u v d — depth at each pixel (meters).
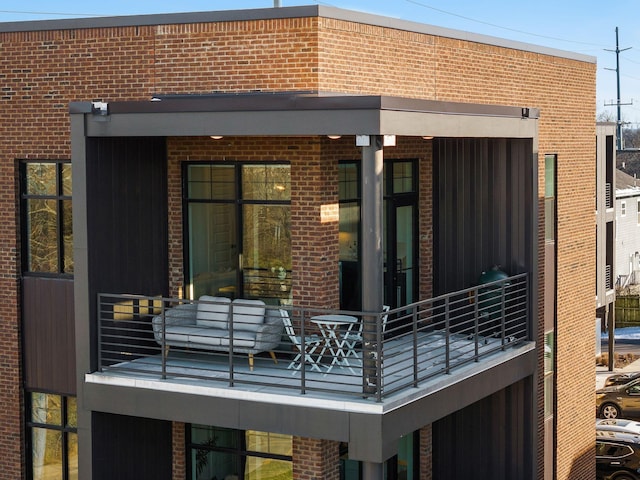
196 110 15.58
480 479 20.58
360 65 17.48
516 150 19.84
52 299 18.83
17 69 18.83
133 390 16.28
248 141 17.47
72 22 18.31
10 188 19.02
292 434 15.09
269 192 17.52
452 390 16.66
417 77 18.97
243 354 17.53
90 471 16.78
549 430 23.48
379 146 14.73
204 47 17.34
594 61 25.41
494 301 19.89
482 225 20.28
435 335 20.19
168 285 18.36
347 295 18.00
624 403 33.97
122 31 17.97
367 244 14.77
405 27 18.55
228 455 18.16
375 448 14.53
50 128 18.64
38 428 19.30
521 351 19.33
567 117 24.05
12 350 19.11
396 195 19.72
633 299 49.69
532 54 22.61
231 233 17.92
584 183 24.98
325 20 16.64
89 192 16.55
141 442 17.78
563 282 23.83
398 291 20.00
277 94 16.61
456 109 16.70
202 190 18.14
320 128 14.85
